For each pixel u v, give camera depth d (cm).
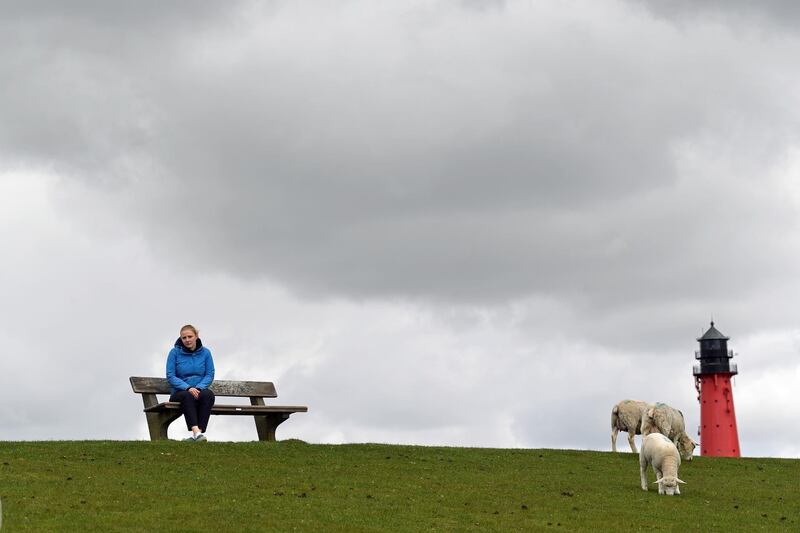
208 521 2222
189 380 3309
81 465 2780
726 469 3350
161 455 2972
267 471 2844
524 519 2420
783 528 2439
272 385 3675
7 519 2150
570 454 3500
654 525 2406
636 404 3750
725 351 8769
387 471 2964
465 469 3083
